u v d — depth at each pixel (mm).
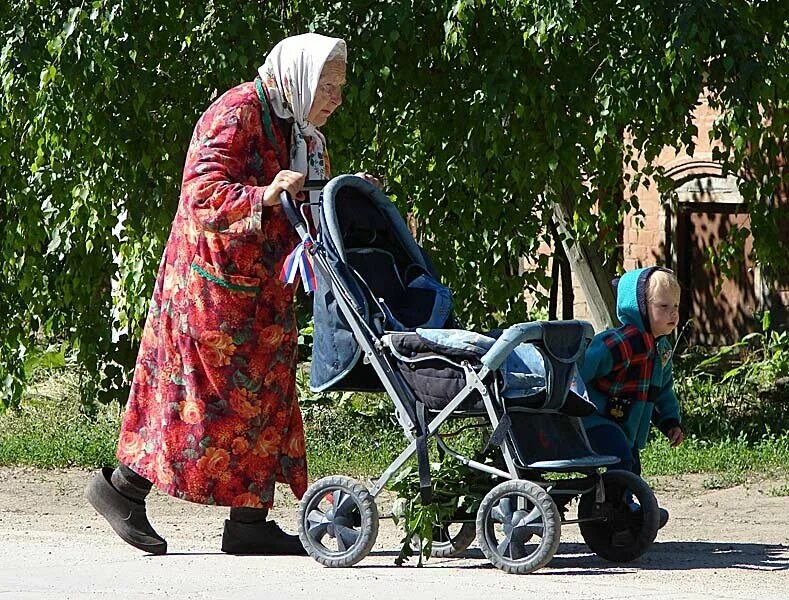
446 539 24500
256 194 22703
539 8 34969
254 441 23953
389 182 44469
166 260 24141
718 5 36781
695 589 20875
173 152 39844
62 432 47625
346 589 20547
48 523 31078
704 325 74062
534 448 22359
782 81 38844
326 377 23469
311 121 23812
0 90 39312
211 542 27438
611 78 37250
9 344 42781
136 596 19953
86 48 36312
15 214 41906
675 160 72938
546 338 21969
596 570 23000
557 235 50781
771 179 47094
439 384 22484
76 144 38656
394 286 24234
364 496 23031
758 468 41469
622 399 25625
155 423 24109
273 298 23844
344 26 38156
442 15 38750
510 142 39969
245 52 38156
